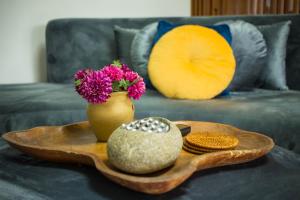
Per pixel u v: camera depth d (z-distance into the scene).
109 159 0.68
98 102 0.83
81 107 1.32
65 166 0.78
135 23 1.94
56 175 0.72
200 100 1.45
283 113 1.21
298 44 1.75
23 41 2.10
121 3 2.21
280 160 0.82
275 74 1.69
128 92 0.87
